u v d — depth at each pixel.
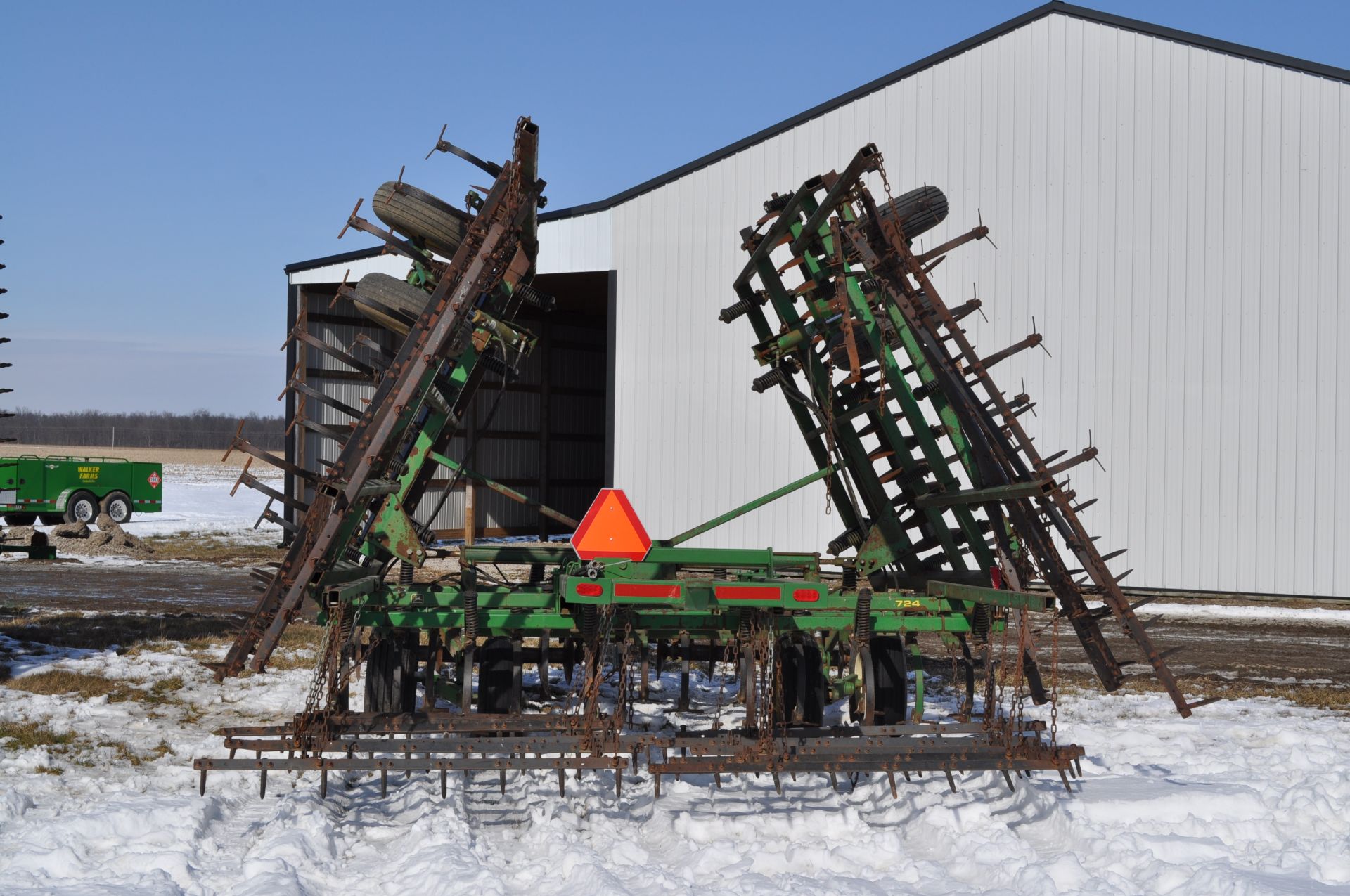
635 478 23.08
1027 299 19.75
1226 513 18.56
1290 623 16.45
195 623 14.00
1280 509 18.27
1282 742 8.60
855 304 7.85
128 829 5.75
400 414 6.97
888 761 5.93
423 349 7.08
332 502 6.79
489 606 8.04
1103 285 19.27
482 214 7.31
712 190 22.38
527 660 8.88
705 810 6.39
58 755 7.50
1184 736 8.82
